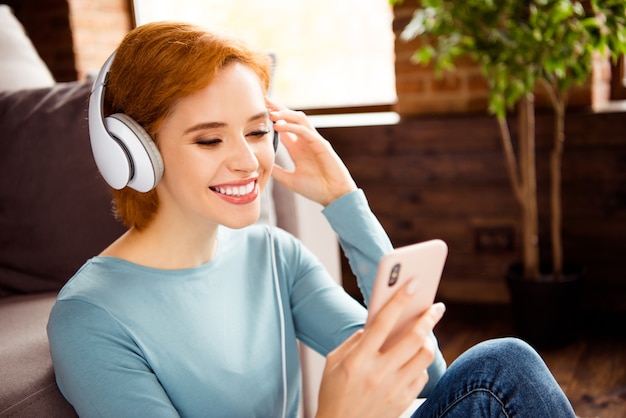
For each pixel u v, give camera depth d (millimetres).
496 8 2145
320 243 1898
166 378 958
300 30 3309
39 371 1077
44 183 1547
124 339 928
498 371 939
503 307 2865
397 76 2928
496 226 2836
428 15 2330
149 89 891
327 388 831
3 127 1602
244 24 3402
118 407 881
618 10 2012
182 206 955
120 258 997
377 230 1104
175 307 983
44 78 1968
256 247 1156
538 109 2684
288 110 1157
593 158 2600
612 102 2814
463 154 2822
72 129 1566
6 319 1329
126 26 3531
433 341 1094
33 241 1543
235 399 1012
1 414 989
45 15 3291
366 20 3180
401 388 833
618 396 2068
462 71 2797
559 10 2057
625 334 2510
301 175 1158
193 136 896
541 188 2703
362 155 3010
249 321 1078
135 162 903
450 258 2949
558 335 2420
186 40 893
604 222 2633
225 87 895
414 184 2943
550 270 2574
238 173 913
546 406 937
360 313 1135
